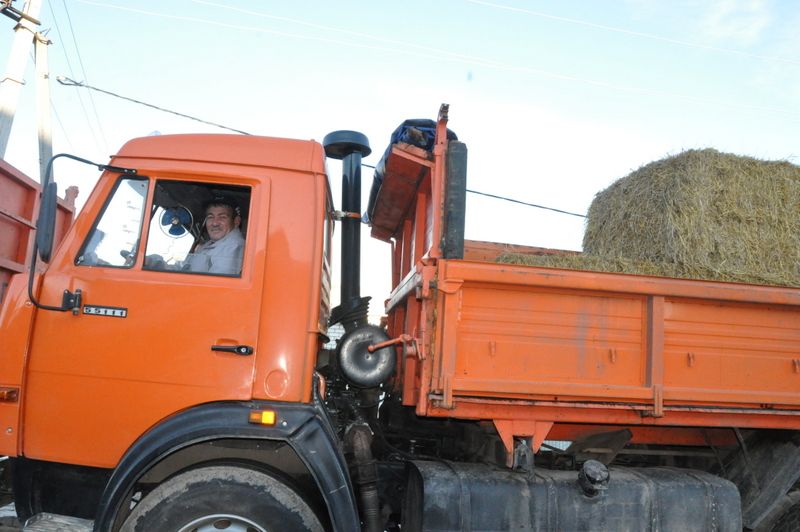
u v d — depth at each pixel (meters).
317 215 3.33
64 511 3.25
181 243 3.31
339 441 3.45
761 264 4.07
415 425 4.44
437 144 3.57
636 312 3.52
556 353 3.40
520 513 3.42
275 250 3.25
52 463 3.27
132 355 3.08
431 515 3.34
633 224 4.45
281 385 3.10
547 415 3.43
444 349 3.22
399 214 5.01
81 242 3.21
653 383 3.44
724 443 4.25
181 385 3.06
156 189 3.30
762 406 3.67
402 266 4.90
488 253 5.66
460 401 3.29
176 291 3.15
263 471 3.03
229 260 3.28
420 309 3.52
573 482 3.56
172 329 3.11
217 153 3.34
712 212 4.07
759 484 4.03
